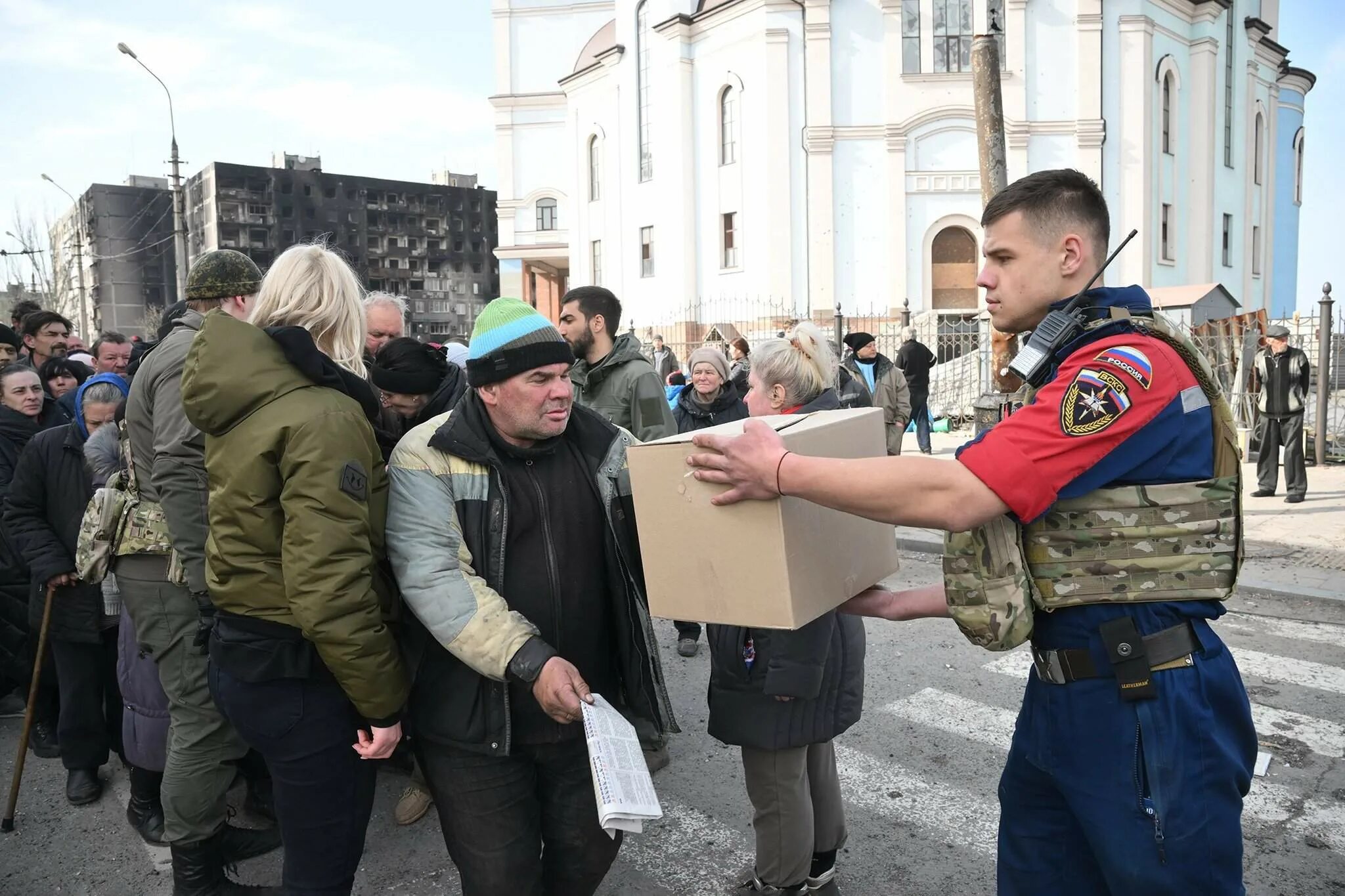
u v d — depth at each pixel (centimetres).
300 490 199
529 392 207
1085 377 162
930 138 2502
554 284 3981
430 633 218
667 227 2820
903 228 2512
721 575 180
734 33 2592
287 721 214
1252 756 175
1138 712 165
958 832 333
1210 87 2719
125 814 367
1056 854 184
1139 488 166
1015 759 189
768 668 237
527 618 213
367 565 203
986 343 1706
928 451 1361
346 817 224
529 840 218
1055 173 181
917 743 405
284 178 9681
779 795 255
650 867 316
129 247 10156
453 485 212
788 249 2548
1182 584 166
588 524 222
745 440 172
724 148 2678
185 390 207
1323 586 604
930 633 554
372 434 215
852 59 2505
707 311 2750
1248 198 3009
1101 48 2484
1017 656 512
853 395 715
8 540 434
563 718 196
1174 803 162
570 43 3697
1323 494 937
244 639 213
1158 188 2603
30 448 371
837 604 191
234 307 286
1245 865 303
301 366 210
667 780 381
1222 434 171
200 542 260
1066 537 168
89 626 360
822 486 164
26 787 393
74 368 586
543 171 3756
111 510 290
